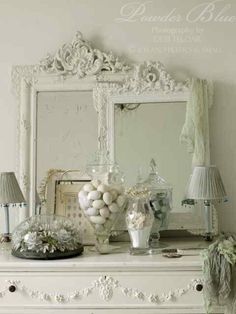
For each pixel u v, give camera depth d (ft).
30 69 8.17
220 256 6.04
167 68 8.16
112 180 7.04
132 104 8.02
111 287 6.28
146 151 7.92
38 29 8.27
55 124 8.12
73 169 8.03
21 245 6.49
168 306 6.26
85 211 6.89
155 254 6.70
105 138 7.99
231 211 7.90
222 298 5.95
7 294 6.37
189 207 7.75
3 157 8.18
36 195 8.01
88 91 8.14
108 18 8.21
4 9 8.31
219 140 8.00
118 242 7.76
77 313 6.32
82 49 8.13
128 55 8.19
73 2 8.25
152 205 7.23
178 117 7.93
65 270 6.31
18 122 8.14
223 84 8.07
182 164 7.84
